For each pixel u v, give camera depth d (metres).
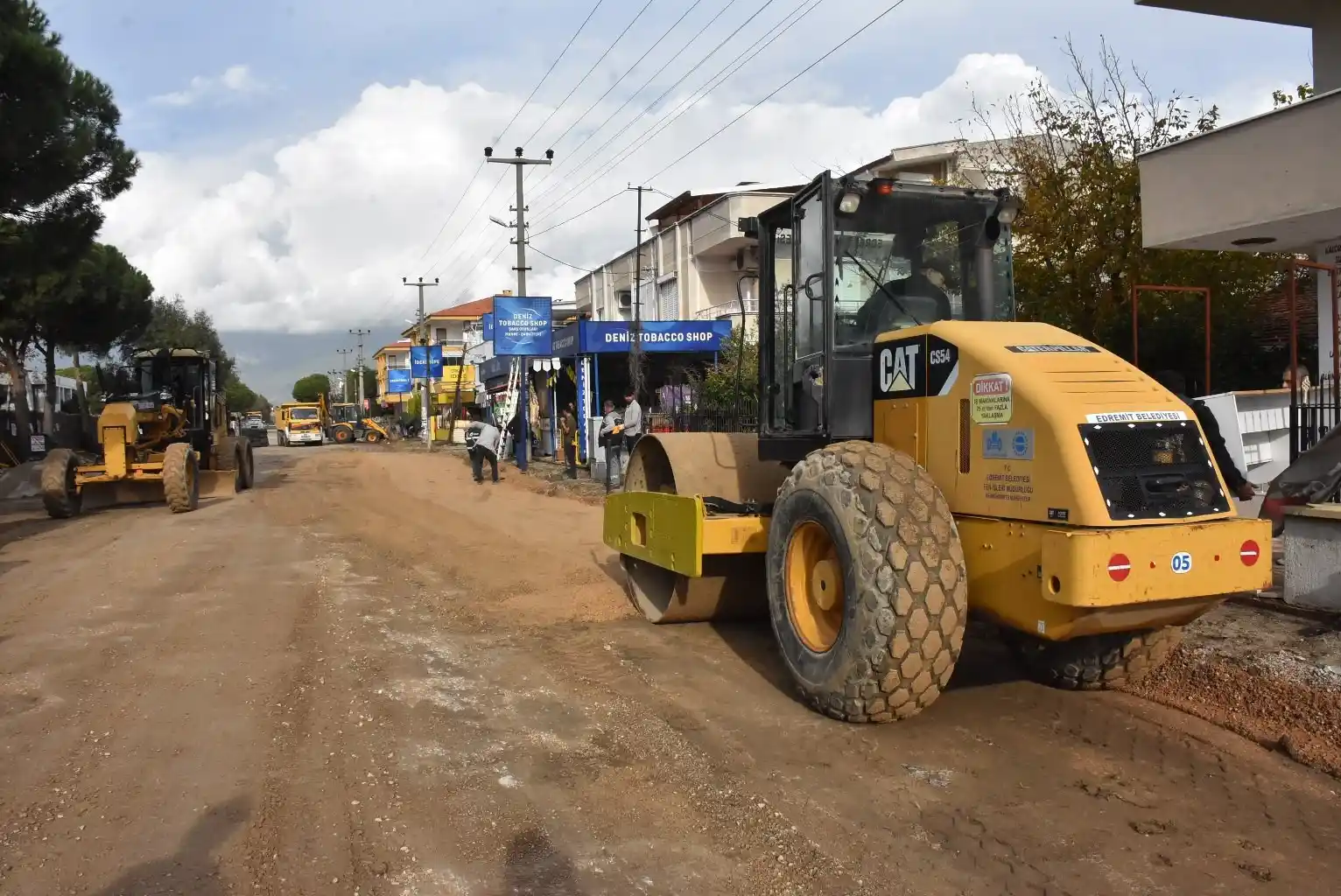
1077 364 4.77
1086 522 4.27
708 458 7.16
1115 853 3.78
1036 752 4.78
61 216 19.62
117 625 7.65
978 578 4.82
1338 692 5.11
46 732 5.20
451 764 4.73
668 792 4.39
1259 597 6.68
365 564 10.53
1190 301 12.83
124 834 4.01
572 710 5.52
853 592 4.82
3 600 8.71
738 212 30.80
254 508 16.55
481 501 16.94
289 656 6.68
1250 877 3.61
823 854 3.80
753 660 6.52
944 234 6.23
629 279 40.47
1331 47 11.20
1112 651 5.41
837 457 5.16
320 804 4.28
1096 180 13.36
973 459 4.89
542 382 28.98
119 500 17.98
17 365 29.84
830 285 5.83
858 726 5.11
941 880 3.60
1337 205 8.73
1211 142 9.78
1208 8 11.70
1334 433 7.75
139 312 34.00
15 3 16.86
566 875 3.67
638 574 7.89
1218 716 5.17
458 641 7.10
